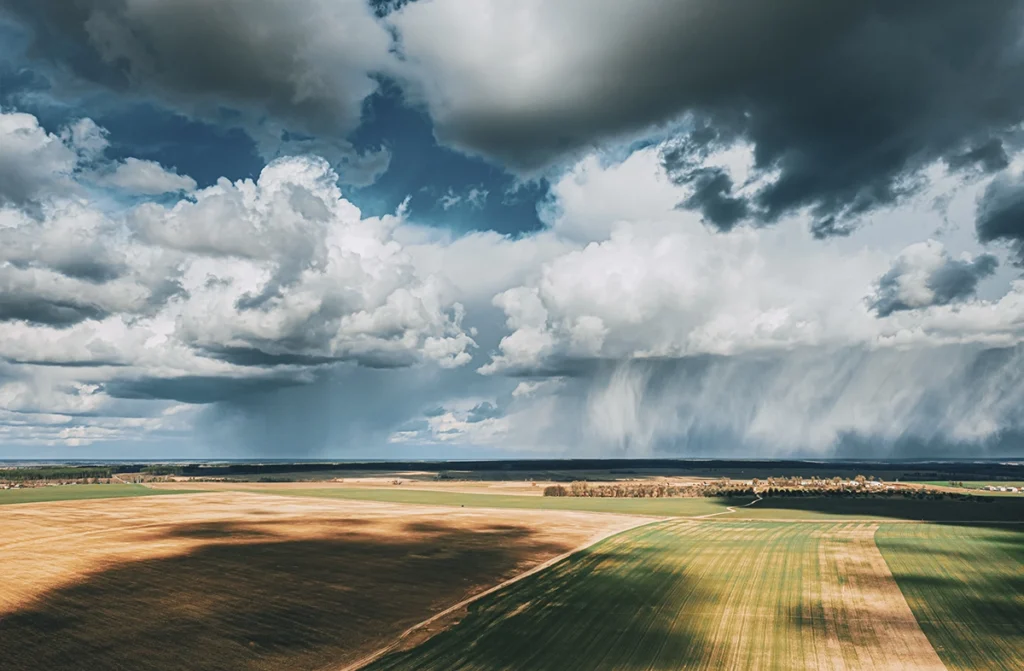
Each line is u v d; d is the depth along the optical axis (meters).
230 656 35.69
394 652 36.28
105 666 34.19
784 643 37.06
